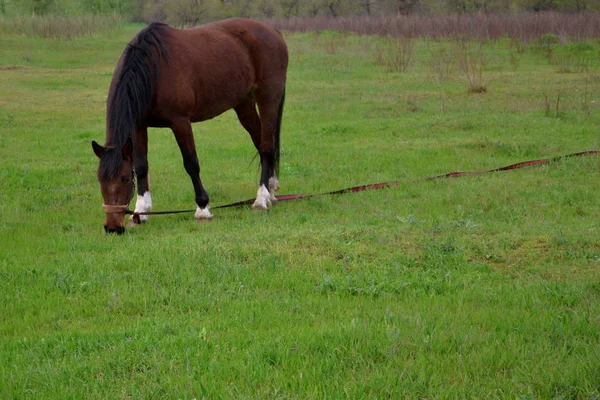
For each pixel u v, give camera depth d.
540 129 12.05
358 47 27.30
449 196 7.95
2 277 5.69
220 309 4.86
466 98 15.77
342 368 3.77
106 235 6.87
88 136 13.02
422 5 41.91
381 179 9.22
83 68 24.28
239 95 7.93
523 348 3.93
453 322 4.37
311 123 13.62
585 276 5.29
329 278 5.27
